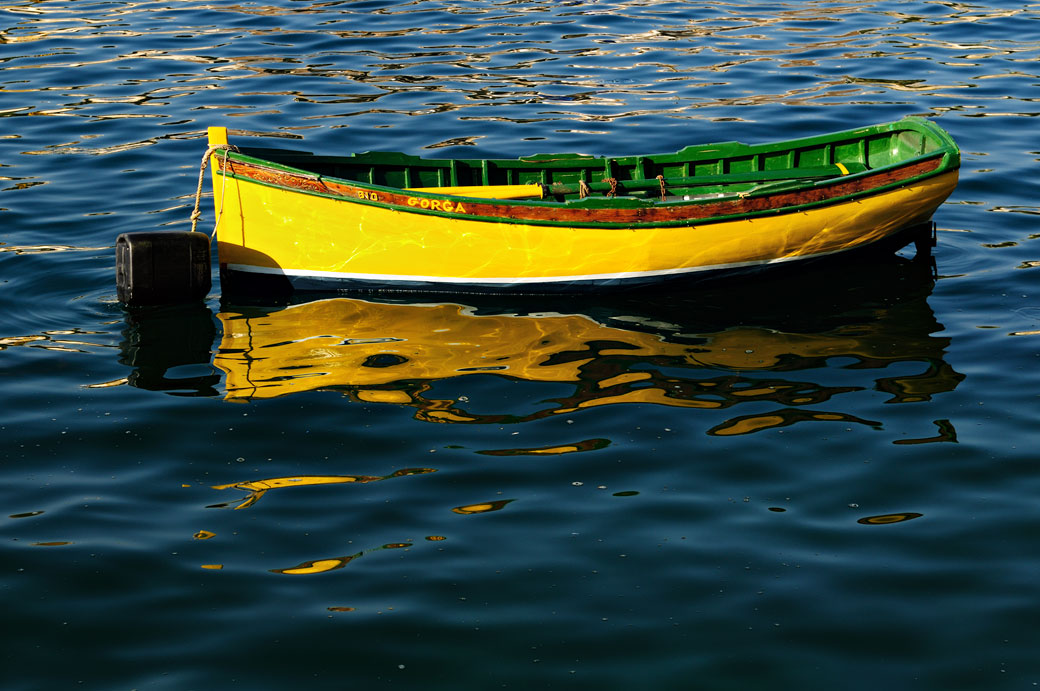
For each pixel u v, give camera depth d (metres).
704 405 8.45
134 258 9.88
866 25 19.06
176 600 6.37
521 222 10.17
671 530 6.99
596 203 10.10
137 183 12.92
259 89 16.11
